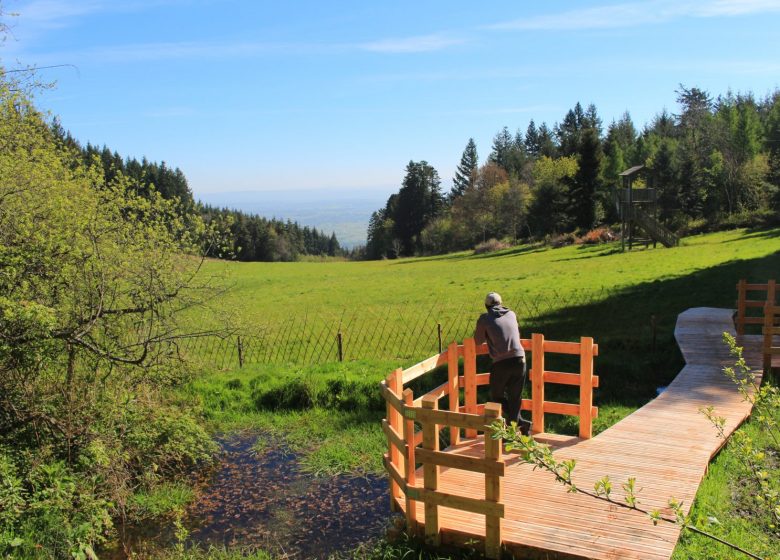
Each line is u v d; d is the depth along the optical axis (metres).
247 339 14.07
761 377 9.34
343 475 7.68
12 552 5.74
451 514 5.40
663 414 7.92
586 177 63.75
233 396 11.04
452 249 91.25
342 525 6.38
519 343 6.92
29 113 7.69
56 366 7.60
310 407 10.50
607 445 6.84
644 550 4.64
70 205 7.38
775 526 4.16
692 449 6.63
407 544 5.39
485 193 87.25
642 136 94.12
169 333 7.96
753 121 69.50
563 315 18.77
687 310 16.20
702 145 72.56
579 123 132.38
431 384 11.09
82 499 6.46
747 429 7.48
